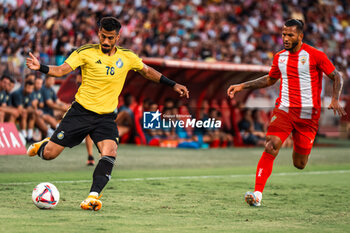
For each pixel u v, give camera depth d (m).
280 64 11.72
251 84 12.27
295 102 11.57
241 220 9.62
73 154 23.22
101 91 10.62
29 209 10.12
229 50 41.56
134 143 29.91
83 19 35.53
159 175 17.39
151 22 42.28
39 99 25.59
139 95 29.44
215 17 47.72
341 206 11.58
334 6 57.47
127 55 10.72
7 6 35.47
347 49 55.31
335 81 11.41
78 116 10.65
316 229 8.91
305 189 14.48
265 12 51.41
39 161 19.88
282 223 9.42
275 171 19.75
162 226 8.81
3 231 8.03
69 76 25.94
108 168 10.42
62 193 12.49
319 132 40.75
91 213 9.87
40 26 33.78
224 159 24.14
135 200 11.76
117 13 40.62
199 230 8.57
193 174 17.98
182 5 46.22
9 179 15.01
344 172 19.72
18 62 27.92
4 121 24.75
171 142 29.91
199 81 29.09
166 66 27.08
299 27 11.34
